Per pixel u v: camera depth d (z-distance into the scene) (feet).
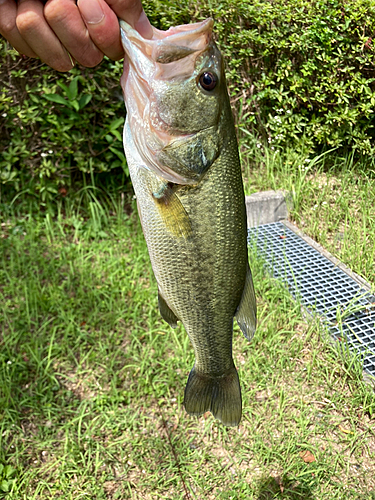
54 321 2.26
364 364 1.89
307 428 1.72
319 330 2.02
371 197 3.01
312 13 3.18
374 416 1.73
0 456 1.66
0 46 2.77
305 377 1.89
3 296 2.41
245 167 3.45
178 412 1.82
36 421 1.82
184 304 1.08
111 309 2.29
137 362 2.03
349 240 2.64
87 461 1.68
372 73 3.32
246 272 1.13
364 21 3.17
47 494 1.58
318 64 3.29
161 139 0.97
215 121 1.00
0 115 2.96
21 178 3.10
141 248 2.73
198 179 1.00
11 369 2.00
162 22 3.05
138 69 0.92
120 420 1.79
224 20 3.25
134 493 1.58
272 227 2.97
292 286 2.33
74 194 3.18
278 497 1.52
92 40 0.82
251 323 1.17
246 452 1.66
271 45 3.24
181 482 1.59
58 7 0.76
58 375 2.00
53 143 2.99
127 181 3.26
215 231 1.04
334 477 1.56
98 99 2.95
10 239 2.85
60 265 2.65
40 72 2.92
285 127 3.37
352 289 2.29
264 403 1.80
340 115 3.28
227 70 3.39
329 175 3.19
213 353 1.14
